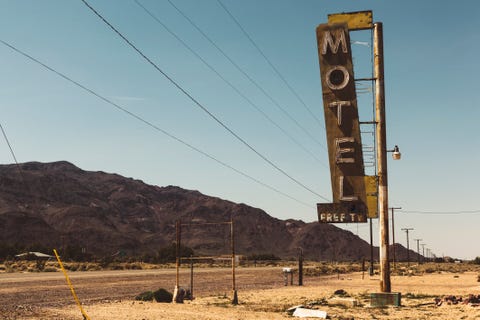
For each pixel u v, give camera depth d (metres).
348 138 30.62
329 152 31.06
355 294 35.69
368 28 29.62
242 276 67.75
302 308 23.00
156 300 28.45
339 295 34.97
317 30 30.83
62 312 21.95
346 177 30.70
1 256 166.50
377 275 80.25
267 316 21.48
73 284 44.12
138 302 27.36
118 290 38.50
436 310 23.83
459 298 26.75
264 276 69.50
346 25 30.14
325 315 21.48
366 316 22.09
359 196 30.45
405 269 100.12
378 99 28.23
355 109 30.59
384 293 26.50
